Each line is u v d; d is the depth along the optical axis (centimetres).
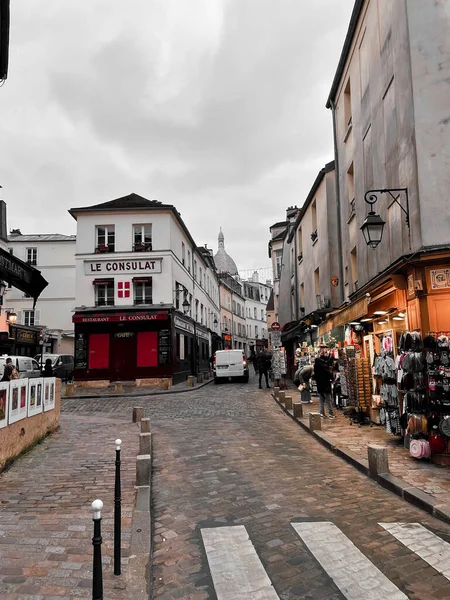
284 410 1416
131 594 358
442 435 712
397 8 874
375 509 547
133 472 726
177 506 580
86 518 521
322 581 379
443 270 739
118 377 2539
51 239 3600
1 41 845
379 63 1021
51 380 1061
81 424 1237
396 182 909
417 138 794
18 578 380
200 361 3516
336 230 1702
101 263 2603
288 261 2873
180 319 2811
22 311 3519
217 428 1148
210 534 480
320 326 1622
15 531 481
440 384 722
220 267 8106
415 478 636
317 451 873
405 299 834
